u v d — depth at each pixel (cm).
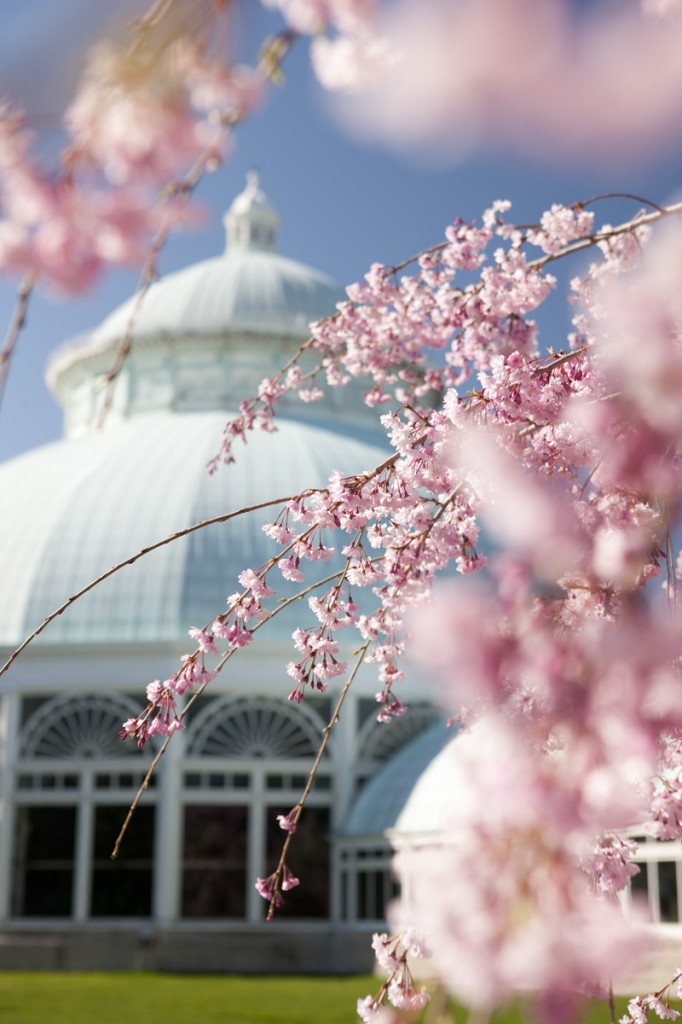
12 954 3228
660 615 181
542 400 597
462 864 162
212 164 176
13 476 4444
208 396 4628
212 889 3344
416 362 878
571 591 357
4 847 3381
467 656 151
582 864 484
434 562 598
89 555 3794
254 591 655
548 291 784
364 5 159
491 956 146
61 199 149
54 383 5078
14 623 3681
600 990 398
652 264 159
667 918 2375
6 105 133
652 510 384
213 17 154
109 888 3350
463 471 557
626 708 172
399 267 852
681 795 537
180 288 5012
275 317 4853
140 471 4081
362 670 3559
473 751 180
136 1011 2283
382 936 479
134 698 3466
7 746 3453
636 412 205
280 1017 2219
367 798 3422
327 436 4394
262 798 3412
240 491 3950
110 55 130
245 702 3466
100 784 3422
